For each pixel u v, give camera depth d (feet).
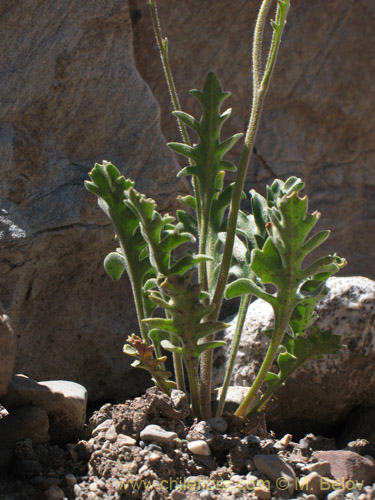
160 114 10.71
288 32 11.98
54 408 7.10
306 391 8.57
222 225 7.47
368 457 7.40
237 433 7.02
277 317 6.72
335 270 6.73
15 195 8.60
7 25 8.97
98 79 9.49
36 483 6.28
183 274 6.66
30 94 8.95
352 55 12.51
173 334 6.68
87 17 9.45
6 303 8.53
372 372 8.66
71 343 9.34
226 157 11.85
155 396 6.79
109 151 9.49
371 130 12.86
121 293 9.82
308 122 12.48
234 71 11.64
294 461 6.75
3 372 6.28
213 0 11.14
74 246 8.98
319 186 12.62
